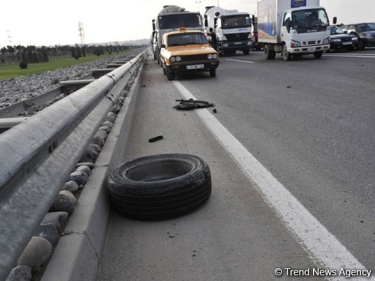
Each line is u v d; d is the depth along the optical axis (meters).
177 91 10.65
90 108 3.78
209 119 6.39
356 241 2.36
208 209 2.94
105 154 3.76
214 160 4.14
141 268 2.23
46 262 1.95
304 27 17.83
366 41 23.30
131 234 2.64
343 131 5.06
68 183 2.82
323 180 3.39
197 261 2.27
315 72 12.88
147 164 3.36
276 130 5.36
